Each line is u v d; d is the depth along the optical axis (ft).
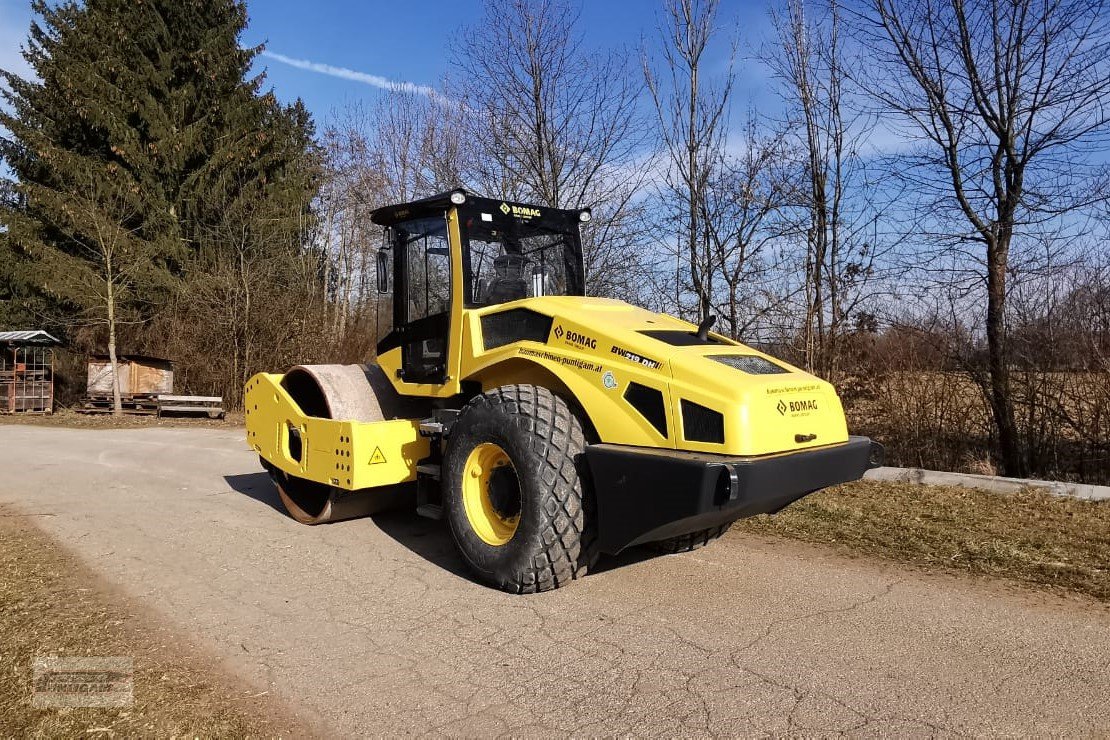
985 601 13.93
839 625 12.90
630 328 14.64
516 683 10.91
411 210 18.25
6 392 63.62
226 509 22.66
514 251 18.17
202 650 12.12
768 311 31.68
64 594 14.70
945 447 26.91
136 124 75.66
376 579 15.74
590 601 14.20
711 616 13.38
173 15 78.18
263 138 79.15
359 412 19.57
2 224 71.97
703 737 9.39
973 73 25.48
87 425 52.60
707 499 11.86
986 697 10.28
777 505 14.47
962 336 26.50
